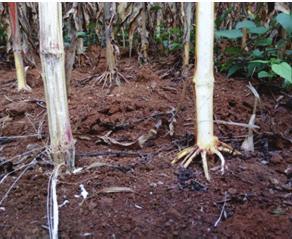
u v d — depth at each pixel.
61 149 0.98
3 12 2.35
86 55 2.49
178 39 2.52
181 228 0.82
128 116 1.44
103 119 1.41
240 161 1.07
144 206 0.88
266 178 0.98
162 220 0.84
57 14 0.91
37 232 0.82
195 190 0.94
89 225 0.83
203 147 1.03
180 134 1.28
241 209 0.87
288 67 1.01
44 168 1.06
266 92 1.71
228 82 1.87
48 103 0.96
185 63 1.93
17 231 0.83
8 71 2.45
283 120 1.39
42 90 1.95
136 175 1.01
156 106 1.52
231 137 1.24
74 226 0.83
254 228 0.81
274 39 2.01
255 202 0.89
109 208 0.88
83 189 0.94
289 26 1.55
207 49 0.97
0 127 1.43
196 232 0.80
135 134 1.30
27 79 2.10
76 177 0.99
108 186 0.95
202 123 1.02
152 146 1.21
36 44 2.51
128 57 2.66
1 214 0.88
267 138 1.22
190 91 1.74
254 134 1.25
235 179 0.98
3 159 1.15
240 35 1.77
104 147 1.21
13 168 1.08
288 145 1.19
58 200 0.91
